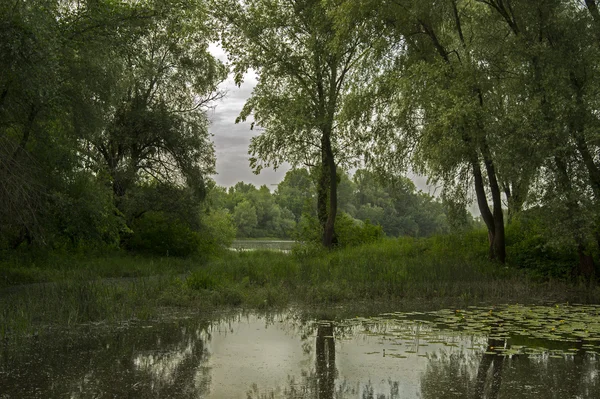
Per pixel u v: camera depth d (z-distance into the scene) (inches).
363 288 577.0
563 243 615.8
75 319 391.9
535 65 641.6
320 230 1093.8
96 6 610.5
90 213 674.2
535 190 637.9
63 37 569.0
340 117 903.7
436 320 418.9
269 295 509.0
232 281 593.9
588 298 564.7
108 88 648.4
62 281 581.6
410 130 811.4
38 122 605.3
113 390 241.8
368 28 796.6
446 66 695.1
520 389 248.2
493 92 690.8
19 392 237.0
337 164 1067.9
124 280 647.8
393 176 949.2
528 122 603.2
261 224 3777.1
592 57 599.5
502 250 758.5
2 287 564.1
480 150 685.9
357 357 304.0
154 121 1076.5
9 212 537.3
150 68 1039.0
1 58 484.1
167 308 465.4
